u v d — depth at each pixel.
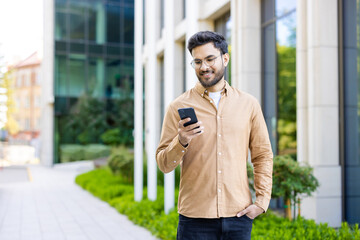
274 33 6.93
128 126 21.25
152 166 7.20
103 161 14.48
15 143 36.81
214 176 2.06
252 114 2.16
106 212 7.78
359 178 5.16
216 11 8.32
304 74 5.64
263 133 2.17
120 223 6.63
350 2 5.23
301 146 5.63
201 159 2.07
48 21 21.08
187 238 2.11
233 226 2.07
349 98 5.31
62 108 20.62
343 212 5.33
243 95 2.18
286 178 4.57
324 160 5.35
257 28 7.33
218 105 2.12
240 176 2.11
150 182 7.23
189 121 1.86
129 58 21.72
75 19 20.81
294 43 6.34
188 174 2.10
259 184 2.14
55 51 20.45
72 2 20.73
